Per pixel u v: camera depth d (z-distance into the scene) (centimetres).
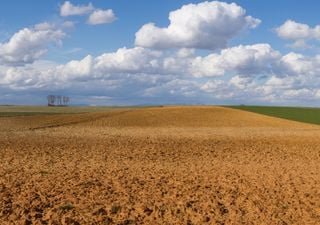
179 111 8144
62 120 6856
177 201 1520
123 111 8375
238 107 10419
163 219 1323
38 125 6022
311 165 2500
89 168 2222
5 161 2488
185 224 1280
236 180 1919
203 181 1888
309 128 6025
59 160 2555
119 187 1723
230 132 5125
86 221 1285
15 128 5472
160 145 3522
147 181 1861
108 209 1405
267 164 2512
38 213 1343
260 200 1555
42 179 1867
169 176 2000
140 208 1420
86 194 1598
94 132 4934
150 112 8000
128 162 2505
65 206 1398
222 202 1523
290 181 1917
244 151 3191
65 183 1781
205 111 8150
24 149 3130
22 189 1659
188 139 4109
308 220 1336
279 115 8444
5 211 1356
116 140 3931
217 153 3044
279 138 4297
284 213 1402
